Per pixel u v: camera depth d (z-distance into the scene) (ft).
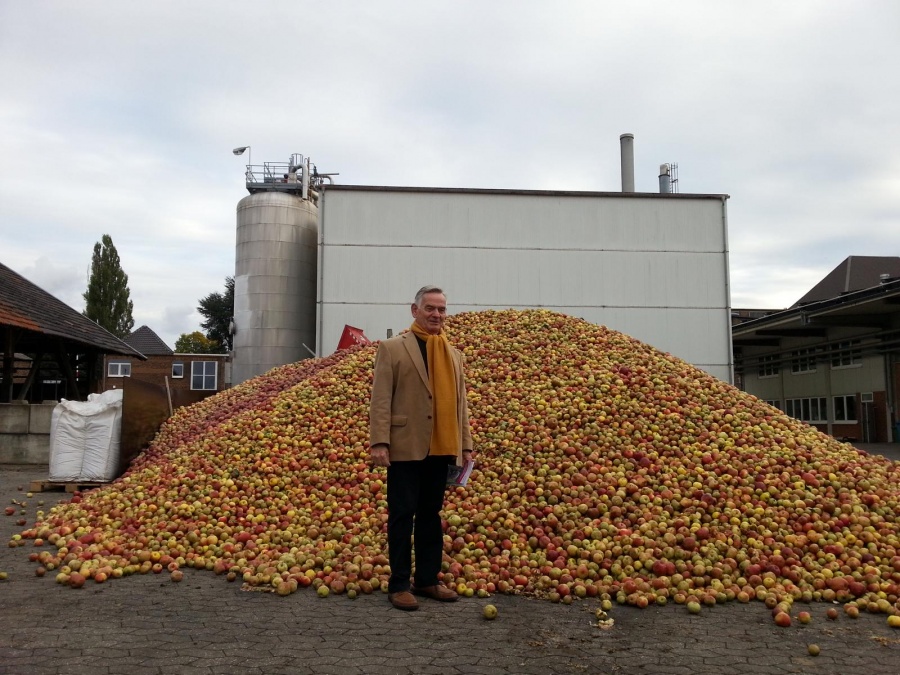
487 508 19.07
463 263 76.43
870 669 11.53
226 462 23.56
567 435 22.50
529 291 76.95
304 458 23.31
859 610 14.74
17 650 11.83
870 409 97.45
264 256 90.48
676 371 28.45
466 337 33.60
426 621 13.73
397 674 11.05
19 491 32.22
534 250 77.25
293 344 90.94
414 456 14.57
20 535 20.70
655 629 13.44
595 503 18.76
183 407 41.70
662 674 11.25
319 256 75.00
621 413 23.88
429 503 15.19
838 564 16.40
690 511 18.57
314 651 12.00
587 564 16.28
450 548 17.44
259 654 11.82
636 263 78.28
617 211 78.43
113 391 33.86
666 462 20.95
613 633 13.19
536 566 16.67
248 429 25.67
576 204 78.02
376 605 14.76
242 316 90.99
